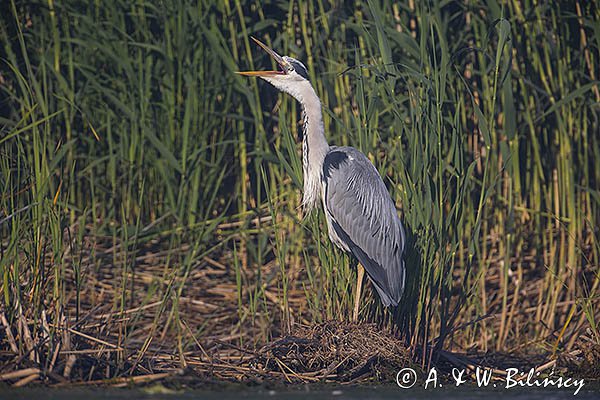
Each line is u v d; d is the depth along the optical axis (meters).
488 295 13.36
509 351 12.08
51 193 11.27
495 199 13.48
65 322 9.73
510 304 13.08
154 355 10.27
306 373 9.84
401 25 12.51
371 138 11.60
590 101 13.38
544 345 12.09
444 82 10.02
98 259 13.05
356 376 9.88
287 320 10.66
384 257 10.48
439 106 9.98
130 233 13.30
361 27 12.51
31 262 9.84
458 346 11.95
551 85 13.28
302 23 13.10
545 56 13.42
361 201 10.77
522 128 13.02
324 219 11.20
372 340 10.09
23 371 8.83
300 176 10.80
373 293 10.77
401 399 8.70
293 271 12.74
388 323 10.47
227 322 12.67
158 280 12.91
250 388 9.19
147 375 9.21
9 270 9.62
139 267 13.45
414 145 10.16
